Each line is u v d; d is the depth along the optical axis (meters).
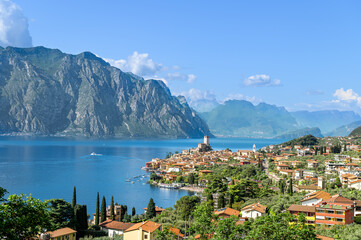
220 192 182.38
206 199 176.00
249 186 182.25
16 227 49.94
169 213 155.75
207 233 79.25
